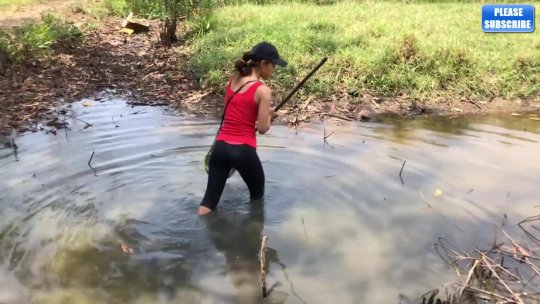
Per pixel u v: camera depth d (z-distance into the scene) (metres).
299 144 5.84
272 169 5.12
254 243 3.87
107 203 4.41
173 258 3.66
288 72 7.85
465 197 4.56
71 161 5.25
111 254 3.68
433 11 12.28
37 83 7.88
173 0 10.15
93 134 6.07
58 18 11.22
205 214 4.25
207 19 10.88
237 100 4.15
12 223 4.01
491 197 4.57
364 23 10.39
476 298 3.20
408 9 12.53
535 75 8.16
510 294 3.20
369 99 7.50
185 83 8.19
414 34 8.94
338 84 7.81
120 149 5.61
